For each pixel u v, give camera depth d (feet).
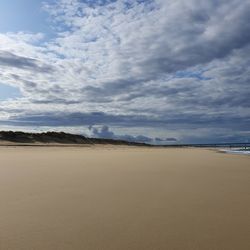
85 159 53.16
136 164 42.16
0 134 196.65
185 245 10.11
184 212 14.33
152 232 11.40
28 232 11.34
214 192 19.34
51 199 17.06
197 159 55.98
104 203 16.17
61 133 248.32
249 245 10.14
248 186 21.83
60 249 9.71
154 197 17.72
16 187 20.86
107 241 10.46
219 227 12.01
